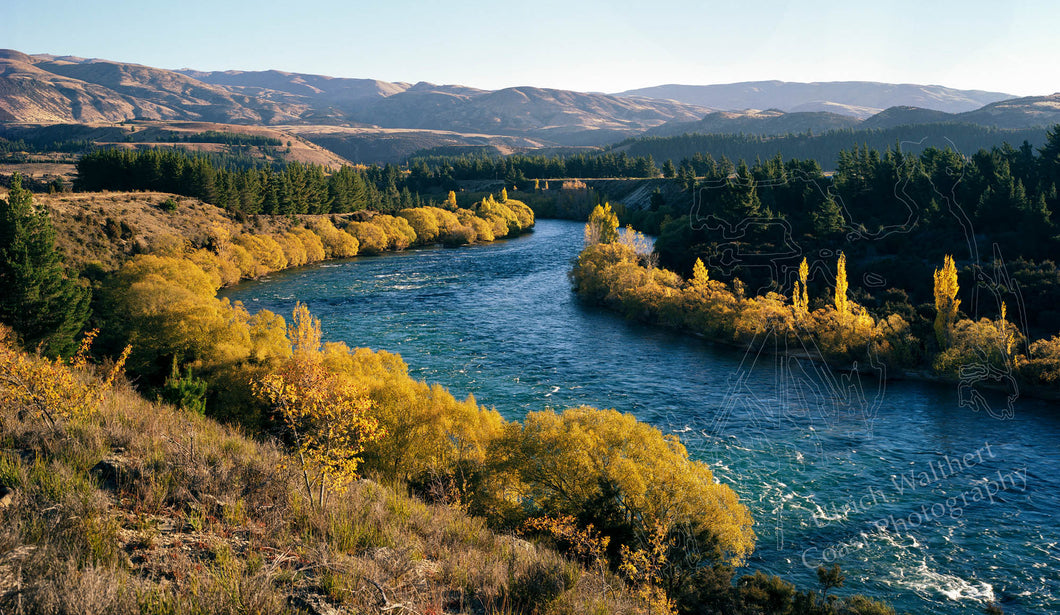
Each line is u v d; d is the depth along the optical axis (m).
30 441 13.05
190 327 50.06
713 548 28.64
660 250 106.56
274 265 121.88
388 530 12.88
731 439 48.28
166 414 19.33
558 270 128.12
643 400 57.28
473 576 11.55
